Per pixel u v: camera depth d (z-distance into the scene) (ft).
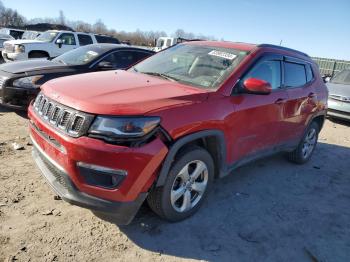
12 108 21.67
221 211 12.87
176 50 15.40
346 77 35.73
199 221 12.01
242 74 12.85
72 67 22.81
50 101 10.77
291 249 11.16
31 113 11.73
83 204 9.63
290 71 16.12
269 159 19.40
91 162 9.28
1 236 10.00
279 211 13.48
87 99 9.82
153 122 9.66
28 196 12.30
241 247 10.93
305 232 12.25
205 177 12.10
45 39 49.08
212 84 12.38
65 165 9.62
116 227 11.10
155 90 11.14
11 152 15.87
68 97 10.18
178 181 11.36
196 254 10.35
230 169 13.16
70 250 9.82
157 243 10.60
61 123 9.91
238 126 12.59
